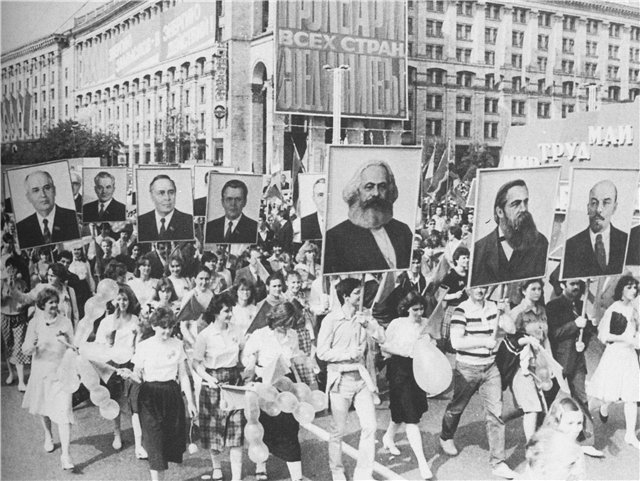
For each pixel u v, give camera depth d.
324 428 8.83
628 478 7.86
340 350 7.01
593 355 10.98
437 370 7.50
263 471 7.45
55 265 8.63
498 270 8.27
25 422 8.54
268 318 7.26
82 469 7.39
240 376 7.11
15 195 9.71
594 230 9.23
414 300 7.46
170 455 6.92
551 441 7.82
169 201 9.95
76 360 7.43
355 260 7.92
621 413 9.91
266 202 14.09
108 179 11.12
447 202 14.37
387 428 8.72
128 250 11.16
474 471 7.70
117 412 7.57
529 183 8.45
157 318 6.83
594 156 12.35
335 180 7.73
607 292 9.89
